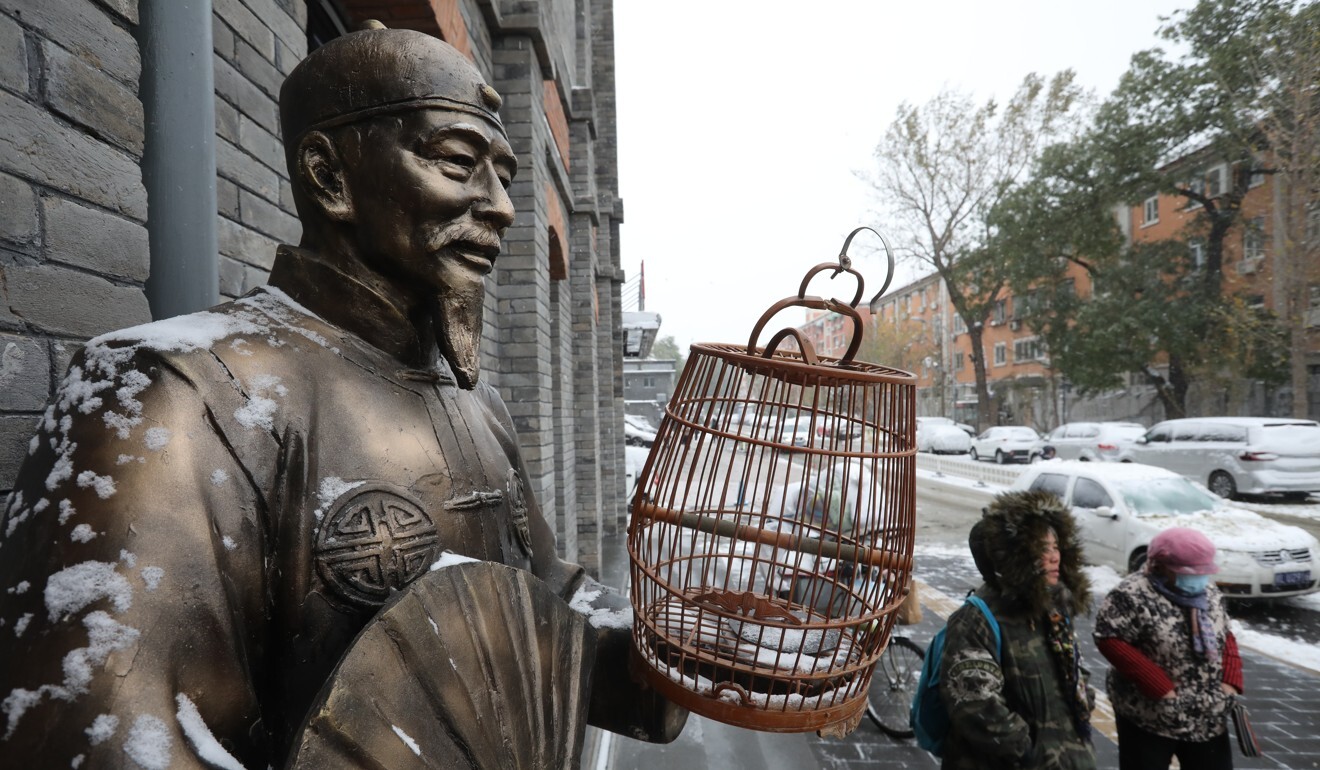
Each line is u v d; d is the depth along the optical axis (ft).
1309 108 57.41
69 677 2.10
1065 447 69.56
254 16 6.53
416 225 3.26
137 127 3.96
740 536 3.96
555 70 21.67
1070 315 81.10
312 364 3.12
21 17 3.21
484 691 2.83
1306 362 63.67
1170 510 27.43
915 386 4.06
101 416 2.49
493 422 4.61
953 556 35.32
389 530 3.02
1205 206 69.87
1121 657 10.11
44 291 3.33
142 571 2.27
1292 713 16.98
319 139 3.32
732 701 3.61
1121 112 71.26
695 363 4.36
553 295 23.38
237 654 2.53
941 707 8.54
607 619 4.55
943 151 91.61
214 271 4.98
